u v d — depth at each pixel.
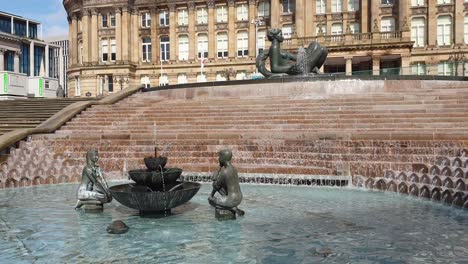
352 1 57.34
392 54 50.09
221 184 9.54
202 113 20.89
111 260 6.91
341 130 16.67
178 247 7.55
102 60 68.50
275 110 20.47
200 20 65.69
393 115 17.77
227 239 8.01
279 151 15.70
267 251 7.32
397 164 13.49
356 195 12.59
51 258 7.03
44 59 99.94
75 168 16.03
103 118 21.39
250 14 62.69
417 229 8.74
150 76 67.44
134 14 68.00
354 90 23.73
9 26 92.69
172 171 9.77
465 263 6.75
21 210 10.59
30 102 28.42
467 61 36.47
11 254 7.23
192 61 65.56
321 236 8.23
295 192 13.09
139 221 9.35
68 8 72.75
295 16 58.28
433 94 21.31
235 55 64.25
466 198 10.46
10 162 15.55
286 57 26.55
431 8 54.34
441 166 12.22
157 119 20.80
